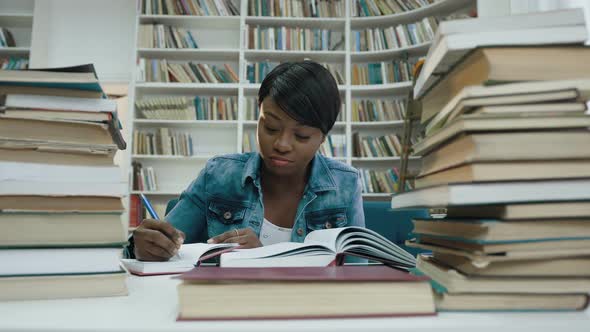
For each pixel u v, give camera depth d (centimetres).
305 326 36
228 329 35
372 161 397
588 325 37
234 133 411
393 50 386
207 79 394
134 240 88
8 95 49
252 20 400
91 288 50
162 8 398
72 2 426
